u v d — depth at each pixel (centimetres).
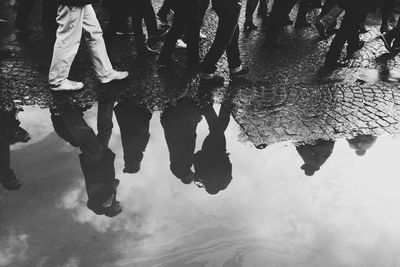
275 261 299
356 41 598
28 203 339
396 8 811
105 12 732
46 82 513
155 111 474
